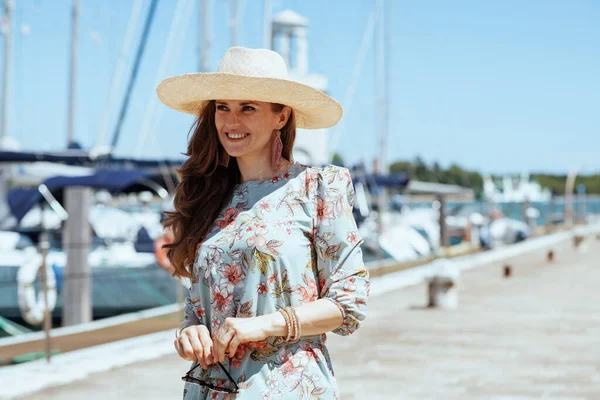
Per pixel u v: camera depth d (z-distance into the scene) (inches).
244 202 118.1
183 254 121.0
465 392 301.7
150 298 628.4
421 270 855.1
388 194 1454.2
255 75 117.2
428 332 452.8
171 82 119.5
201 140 124.4
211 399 113.1
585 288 694.5
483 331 455.8
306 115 124.9
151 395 291.7
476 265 964.0
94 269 641.0
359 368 350.9
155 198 864.3
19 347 413.1
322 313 110.3
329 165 118.0
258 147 119.1
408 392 302.0
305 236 114.5
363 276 113.3
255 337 108.4
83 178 648.4
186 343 112.7
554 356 376.5
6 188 864.3
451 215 1734.7
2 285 588.4
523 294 652.7
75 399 284.7
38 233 745.6
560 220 2292.1
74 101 989.8
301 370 111.9
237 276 113.5
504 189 3282.5
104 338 428.8
